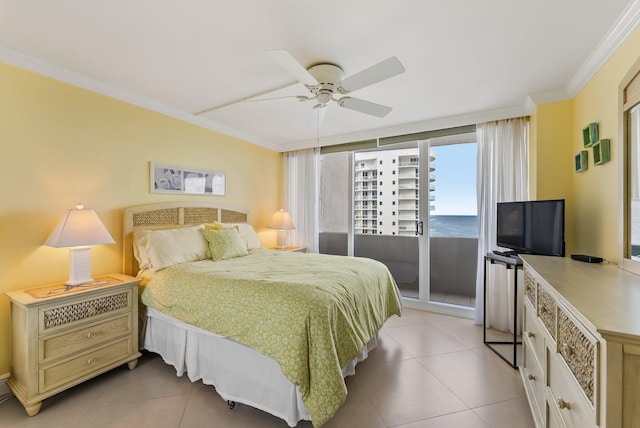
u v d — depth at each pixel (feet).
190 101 9.31
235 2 4.84
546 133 8.51
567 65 6.94
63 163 7.34
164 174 9.81
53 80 7.13
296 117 10.85
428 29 5.59
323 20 5.32
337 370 5.09
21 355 5.95
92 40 5.98
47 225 7.06
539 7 4.98
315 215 14.49
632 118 5.21
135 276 8.70
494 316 10.21
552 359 4.36
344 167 14.43
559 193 8.34
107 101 8.23
